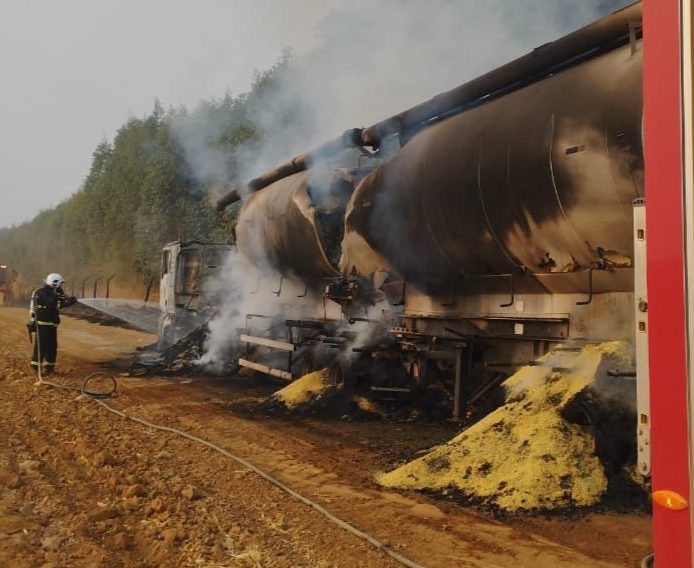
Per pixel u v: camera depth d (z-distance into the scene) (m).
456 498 5.37
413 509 5.18
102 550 4.13
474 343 7.83
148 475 5.95
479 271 7.60
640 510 4.89
